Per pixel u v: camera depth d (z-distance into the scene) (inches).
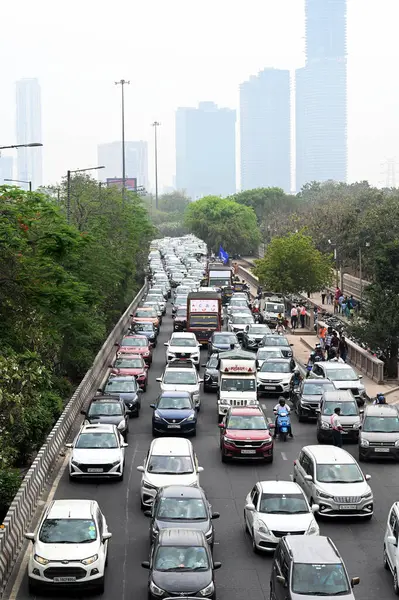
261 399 1706.4
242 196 7687.0
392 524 792.9
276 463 1208.2
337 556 672.4
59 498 1019.9
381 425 1234.0
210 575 689.6
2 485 970.1
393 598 730.2
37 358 1061.8
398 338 1889.8
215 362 1807.3
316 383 1530.5
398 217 3373.5
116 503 1005.2
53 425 1293.1
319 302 3558.1
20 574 784.9
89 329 1801.2
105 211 2908.5
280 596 663.1
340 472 967.0
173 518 820.0
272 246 3036.4
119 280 2447.1
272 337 2118.6
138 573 787.4
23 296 1152.8
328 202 5374.0
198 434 1395.2
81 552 733.3
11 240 1115.3
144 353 1994.3
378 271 2010.3
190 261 4881.9
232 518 959.0
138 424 1457.9
